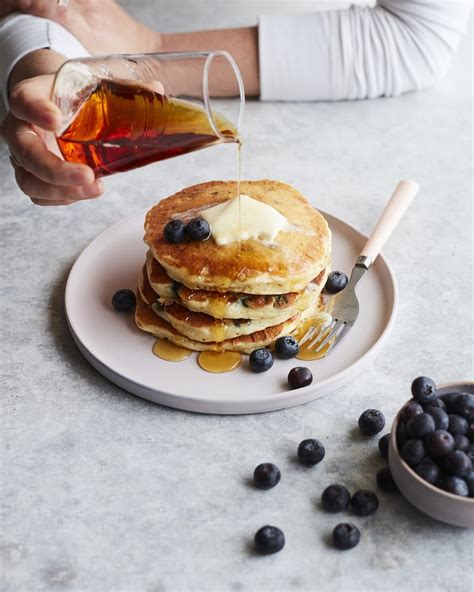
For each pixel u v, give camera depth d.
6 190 0.91
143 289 0.75
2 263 0.82
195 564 0.60
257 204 0.73
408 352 0.73
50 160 0.69
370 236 0.80
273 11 1.22
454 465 0.60
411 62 1.04
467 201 0.89
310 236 0.73
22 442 0.67
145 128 0.66
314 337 0.73
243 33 1.05
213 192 0.77
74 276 0.78
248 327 0.71
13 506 0.63
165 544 0.61
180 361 0.72
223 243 0.71
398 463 0.61
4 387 0.71
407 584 0.59
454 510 0.60
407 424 0.62
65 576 0.60
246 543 0.61
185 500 0.64
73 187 0.72
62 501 0.64
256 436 0.67
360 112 1.04
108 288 0.78
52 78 0.72
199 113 0.65
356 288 0.77
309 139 0.99
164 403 0.69
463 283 0.80
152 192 0.91
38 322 0.76
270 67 1.03
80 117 0.67
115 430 0.68
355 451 0.66
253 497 0.64
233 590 0.59
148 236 0.73
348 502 0.63
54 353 0.74
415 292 0.79
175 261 0.70
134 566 0.60
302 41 1.02
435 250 0.83
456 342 0.74
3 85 0.89
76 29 0.99
